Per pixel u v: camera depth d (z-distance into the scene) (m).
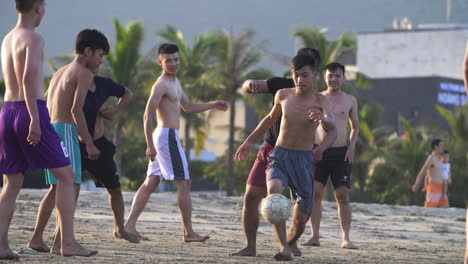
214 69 166.25
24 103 21.33
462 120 164.00
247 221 25.05
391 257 28.11
